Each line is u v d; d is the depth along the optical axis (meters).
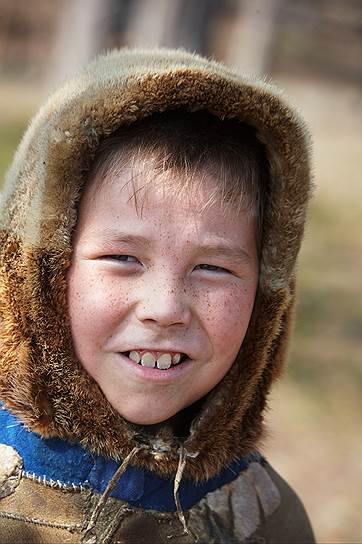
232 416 2.69
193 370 2.50
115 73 2.50
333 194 14.67
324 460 6.66
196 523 2.73
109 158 2.46
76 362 2.49
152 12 15.24
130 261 2.44
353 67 25.34
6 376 2.49
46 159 2.42
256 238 2.63
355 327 9.46
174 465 2.60
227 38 24.86
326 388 7.86
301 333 9.13
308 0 26.08
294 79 23.89
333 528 5.88
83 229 2.46
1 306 2.50
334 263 11.59
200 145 2.51
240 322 2.55
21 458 2.52
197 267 2.48
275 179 2.65
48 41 24.23
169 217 2.42
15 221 2.52
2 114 17.66
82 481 2.53
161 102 2.45
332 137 18.50
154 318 2.39
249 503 2.89
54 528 2.51
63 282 2.46
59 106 2.54
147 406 2.47
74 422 2.50
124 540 2.57
